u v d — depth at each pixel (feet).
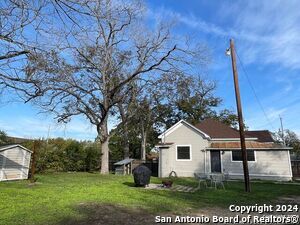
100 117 88.28
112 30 76.07
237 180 73.67
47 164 78.07
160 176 82.99
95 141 102.63
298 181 71.87
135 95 94.68
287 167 75.66
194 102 146.20
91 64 82.53
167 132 88.28
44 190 40.83
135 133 141.08
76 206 28.84
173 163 85.25
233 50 53.47
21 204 29.35
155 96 109.60
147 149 158.10
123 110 100.94
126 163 90.68
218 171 81.82
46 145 80.12
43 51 40.11
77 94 80.12
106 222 23.29
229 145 82.84
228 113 157.48
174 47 77.66
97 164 98.68
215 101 152.87
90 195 36.45
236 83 52.11
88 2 24.68
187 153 84.53
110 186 49.08
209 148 82.02
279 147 76.95
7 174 56.90
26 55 39.34
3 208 27.12
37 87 57.00
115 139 131.44
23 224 21.68
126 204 31.22
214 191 46.80
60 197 34.42
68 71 68.39
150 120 135.74
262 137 97.55
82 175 75.00
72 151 89.71
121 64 88.22
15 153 59.21
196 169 82.43
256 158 79.10
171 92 105.91
